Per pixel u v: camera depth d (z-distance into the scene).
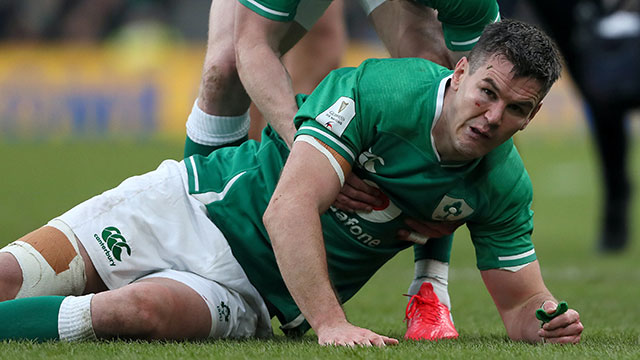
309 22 13.11
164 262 11.05
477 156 9.89
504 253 10.96
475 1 11.73
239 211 11.17
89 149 65.44
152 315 10.01
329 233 11.04
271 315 11.59
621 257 28.83
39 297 10.05
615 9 24.19
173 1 75.50
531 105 9.47
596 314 15.82
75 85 71.38
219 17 13.62
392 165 10.40
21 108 71.69
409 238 11.19
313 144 10.09
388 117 10.21
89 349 9.38
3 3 75.56
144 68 71.12
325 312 9.80
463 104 9.61
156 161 58.28
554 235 36.88
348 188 10.66
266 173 11.26
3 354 9.05
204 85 13.54
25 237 10.80
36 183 49.19
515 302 11.14
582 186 56.44
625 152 29.22
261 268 11.14
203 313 10.48
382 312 16.31
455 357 9.05
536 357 9.14
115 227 10.98
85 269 10.88
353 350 9.09
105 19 76.31
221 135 13.91
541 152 70.69
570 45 25.61
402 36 13.37
